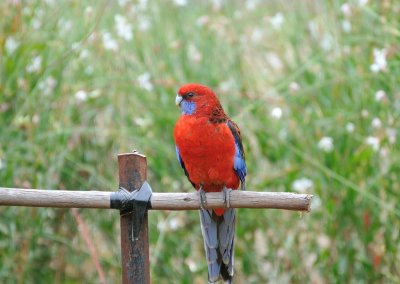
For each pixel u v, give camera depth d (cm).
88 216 1166
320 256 1081
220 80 1212
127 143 1166
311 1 1232
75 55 1102
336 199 1070
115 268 1152
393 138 1012
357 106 1084
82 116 1159
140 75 1168
